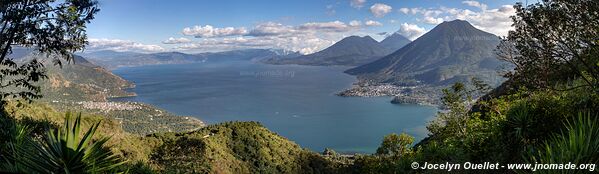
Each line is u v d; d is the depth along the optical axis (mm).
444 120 20766
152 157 40750
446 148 16469
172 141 51750
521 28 8547
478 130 14406
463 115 19266
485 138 12664
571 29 7828
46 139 3492
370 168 30156
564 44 8078
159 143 50375
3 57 9750
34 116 25359
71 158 3404
